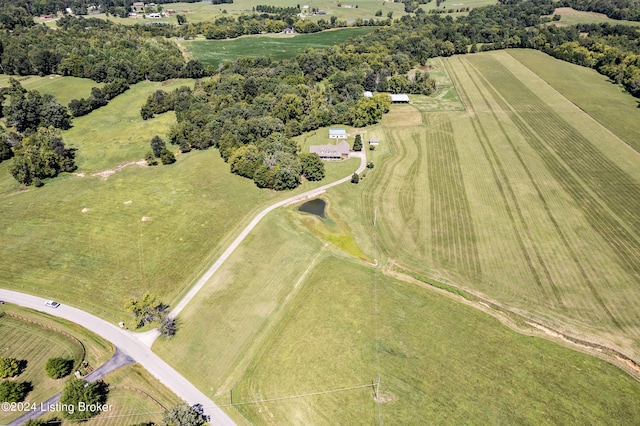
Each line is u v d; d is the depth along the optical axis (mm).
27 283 90000
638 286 85188
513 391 66625
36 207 115312
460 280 88938
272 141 140125
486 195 117375
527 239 99625
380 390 67312
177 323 80125
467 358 72250
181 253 97938
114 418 63781
